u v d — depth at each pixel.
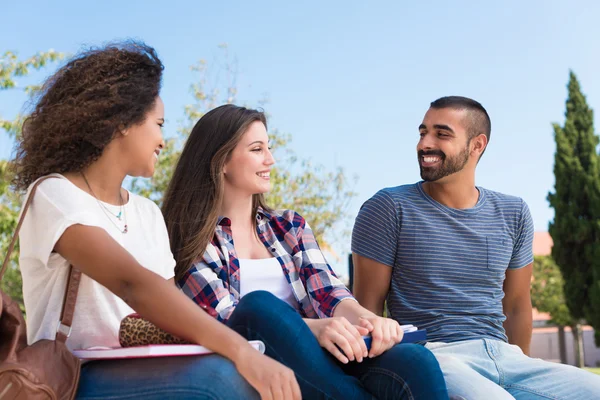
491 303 3.19
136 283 1.82
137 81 2.10
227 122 2.81
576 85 24.03
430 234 3.18
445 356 2.80
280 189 13.95
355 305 2.59
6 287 14.57
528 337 3.43
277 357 2.07
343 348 2.14
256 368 1.72
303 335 2.08
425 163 3.23
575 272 22.80
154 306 1.80
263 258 2.81
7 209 9.22
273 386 1.70
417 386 2.09
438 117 3.24
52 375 1.71
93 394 1.80
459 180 3.26
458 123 3.22
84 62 2.10
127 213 2.20
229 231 2.77
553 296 26.66
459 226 3.21
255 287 2.73
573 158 23.28
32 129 2.10
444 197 3.28
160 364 1.80
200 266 2.65
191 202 2.74
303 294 2.78
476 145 3.28
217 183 2.74
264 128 2.90
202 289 2.60
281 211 2.98
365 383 2.23
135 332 1.89
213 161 2.76
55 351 1.76
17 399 1.65
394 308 3.20
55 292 1.95
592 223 22.61
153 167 2.19
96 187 2.12
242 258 2.78
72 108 2.03
